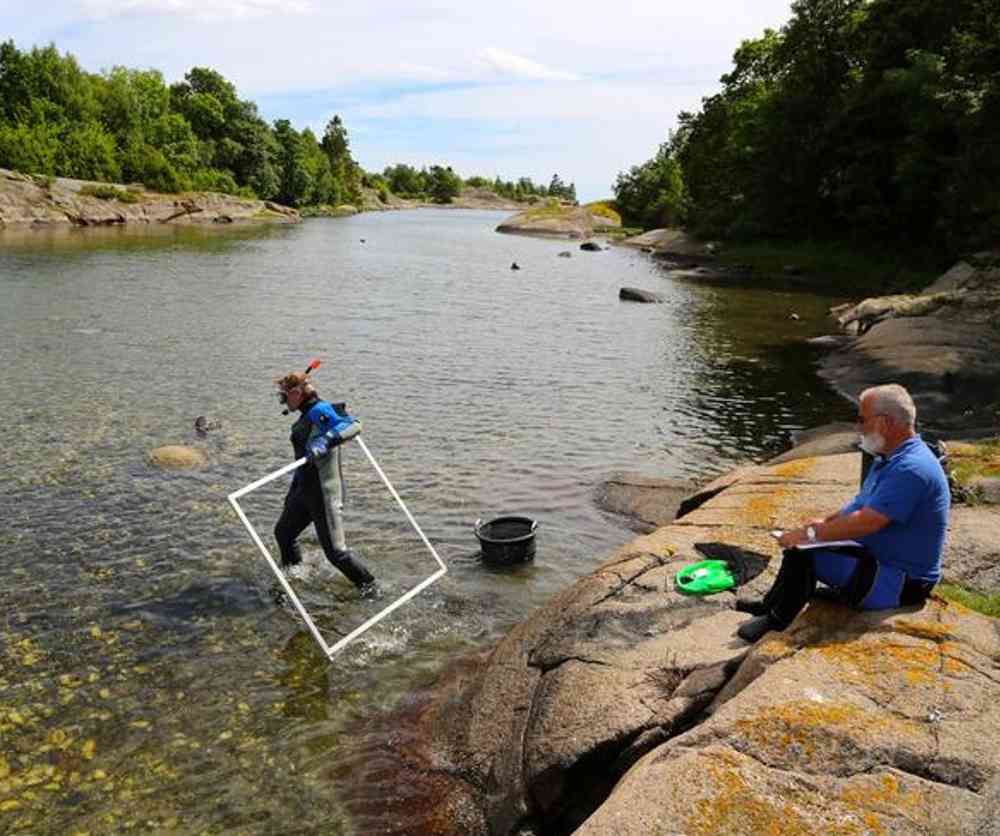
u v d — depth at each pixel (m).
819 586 5.94
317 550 9.82
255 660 7.65
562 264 49.72
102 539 9.86
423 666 7.64
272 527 10.37
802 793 4.19
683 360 22.16
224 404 15.73
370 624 8.00
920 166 41.66
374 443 13.84
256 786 6.08
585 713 5.71
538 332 25.42
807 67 54.69
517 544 9.52
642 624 6.66
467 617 8.49
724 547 7.68
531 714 6.12
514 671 6.71
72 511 10.57
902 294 33.88
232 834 5.62
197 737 6.58
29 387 16.39
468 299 32.19
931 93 39.59
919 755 4.34
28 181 67.06
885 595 5.55
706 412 16.91
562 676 6.20
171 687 7.20
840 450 11.66
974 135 33.47
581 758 5.45
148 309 26.45
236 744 6.52
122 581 8.94
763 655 5.31
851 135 51.03
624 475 12.53
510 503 11.47
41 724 6.65
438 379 18.67
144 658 7.61
